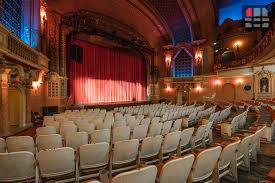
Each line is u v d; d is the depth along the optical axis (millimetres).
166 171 2418
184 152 5445
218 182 3301
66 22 15883
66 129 5715
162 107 14250
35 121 12039
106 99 22578
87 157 3541
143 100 27422
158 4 20016
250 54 19078
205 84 24234
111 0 17312
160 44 27422
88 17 17547
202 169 2955
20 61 8961
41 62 12461
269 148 5656
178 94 26000
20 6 12016
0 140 4051
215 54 24203
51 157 3160
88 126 6047
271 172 2480
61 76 15734
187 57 25688
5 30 7289
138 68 27281
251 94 20016
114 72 23703
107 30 20047
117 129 5133
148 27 23656
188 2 19766
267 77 18625
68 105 16672
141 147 4043
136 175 2088
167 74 26734
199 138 5676
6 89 8227
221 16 25609
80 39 19125
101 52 22109
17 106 10852
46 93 14594
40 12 13086
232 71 21625
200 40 24062
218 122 8875
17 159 2988
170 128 6625
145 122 7273
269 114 8602
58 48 15578
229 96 22312
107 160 3766
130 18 20875
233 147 3412
